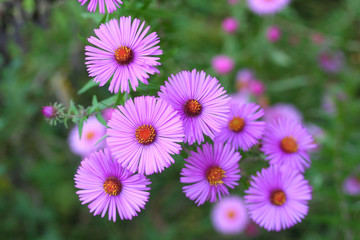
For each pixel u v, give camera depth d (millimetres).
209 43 1024
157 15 479
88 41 423
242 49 983
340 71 1019
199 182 416
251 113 443
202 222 888
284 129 454
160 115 401
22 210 871
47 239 858
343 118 750
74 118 450
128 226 882
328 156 718
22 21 696
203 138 406
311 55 1005
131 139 404
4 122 832
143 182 408
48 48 871
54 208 892
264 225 431
